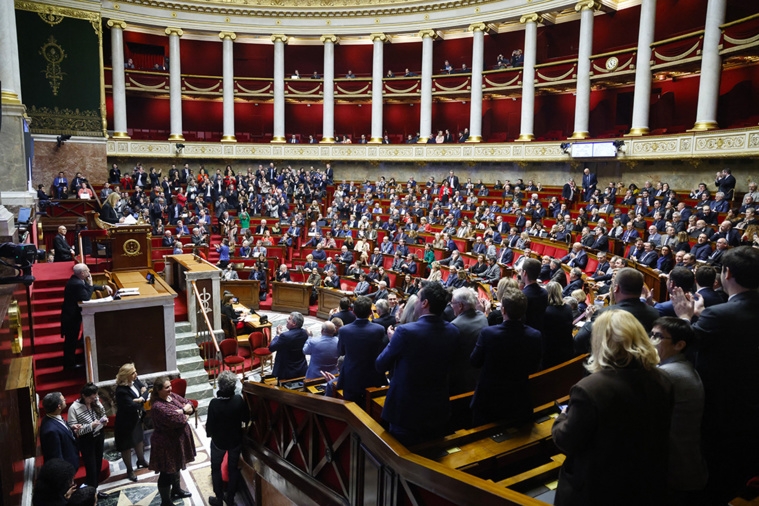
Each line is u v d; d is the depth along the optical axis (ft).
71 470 16.31
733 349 10.23
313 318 59.88
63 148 77.97
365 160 100.94
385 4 97.35
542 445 12.44
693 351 11.75
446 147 93.97
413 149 96.99
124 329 33.09
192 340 42.11
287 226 79.66
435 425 12.14
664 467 7.80
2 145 42.83
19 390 17.30
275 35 101.40
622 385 7.68
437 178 97.30
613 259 39.81
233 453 22.61
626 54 76.74
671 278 13.84
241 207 80.94
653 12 73.00
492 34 99.55
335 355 25.85
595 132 90.58
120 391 26.25
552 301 16.63
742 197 58.85
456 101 106.83
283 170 96.27
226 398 22.65
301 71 111.96
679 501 9.55
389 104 110.93
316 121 114.32
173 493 25.05
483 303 21.08
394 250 67.92
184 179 88.74
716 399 10.43
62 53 76.79
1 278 18.03
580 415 7.73
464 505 9.14
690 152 65.41
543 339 16.65
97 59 79.25
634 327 7.88
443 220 73.31
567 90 92.94
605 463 7.63
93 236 56.59
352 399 16.87
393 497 11.55
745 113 69.82
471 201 77.15
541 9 84.79
